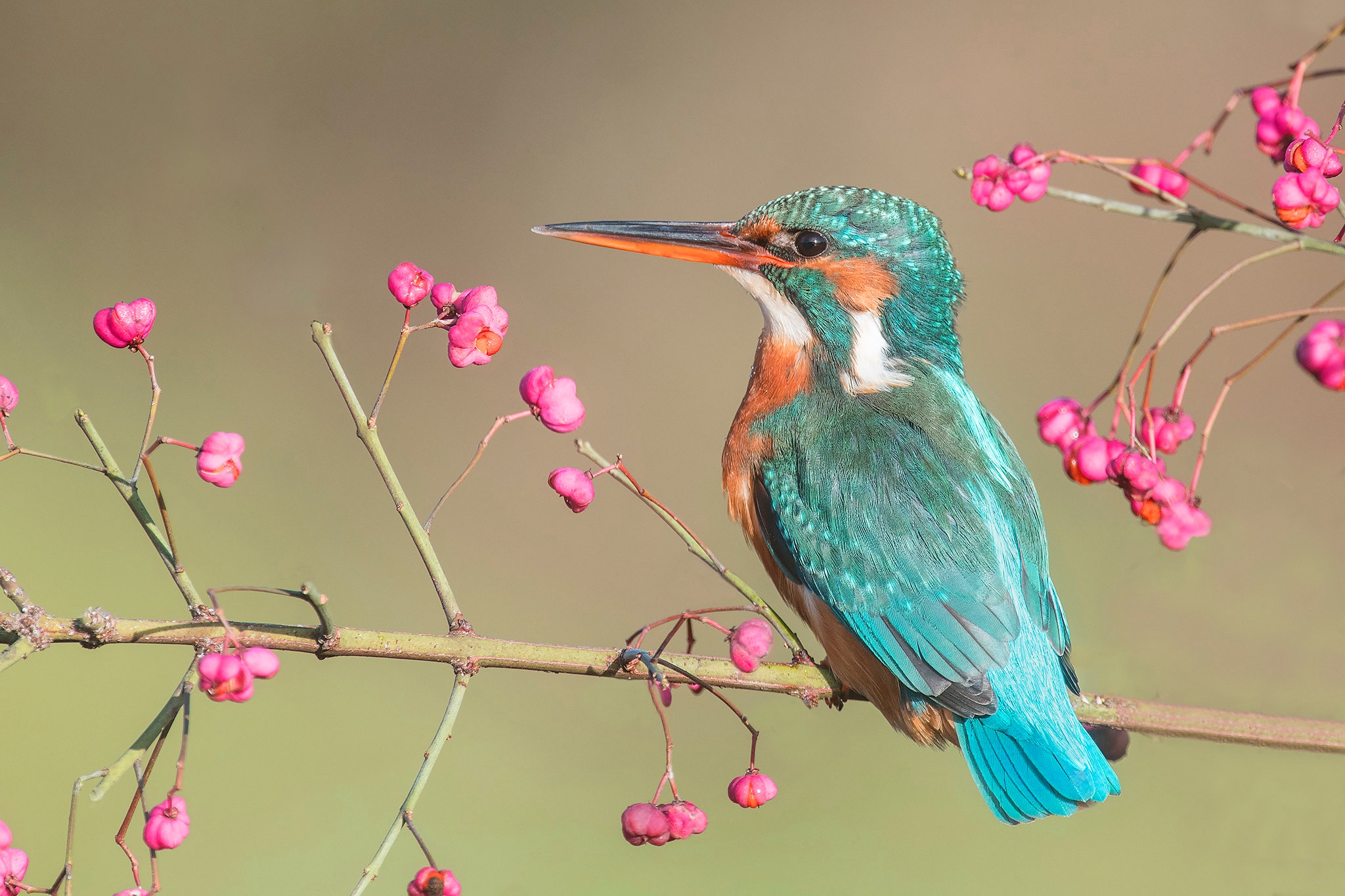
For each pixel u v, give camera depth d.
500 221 19.31
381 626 14.02
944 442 8.40
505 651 6.04
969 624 7.83
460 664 6.01
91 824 10.99
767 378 8.99
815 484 8.38
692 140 20.06
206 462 5.64
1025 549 8.30
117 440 14.98
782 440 8.66
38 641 5.45
